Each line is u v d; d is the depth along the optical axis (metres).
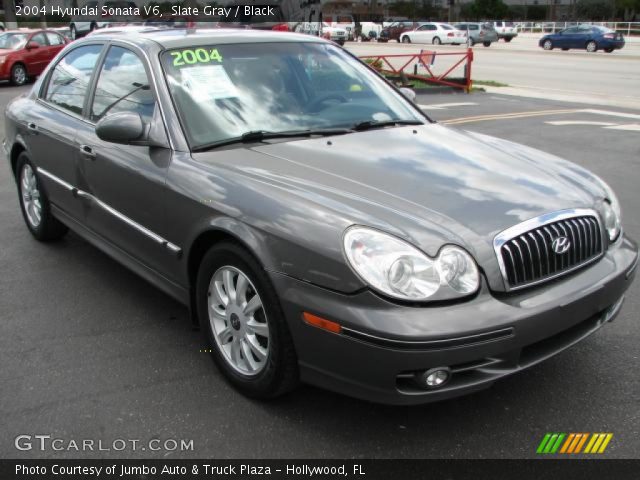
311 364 2.72
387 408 3.06
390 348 2.45
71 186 4.40
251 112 3.62
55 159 4.54
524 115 12.68
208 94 3.62
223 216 2.98
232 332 3.14
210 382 3.28
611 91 17.02
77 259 4.92
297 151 3.35
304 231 2.67
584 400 3.11
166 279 3.58
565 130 10.87
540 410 3.04
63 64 4.88
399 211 2.74
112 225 3.98
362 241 2.55
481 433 2.88
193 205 3.15
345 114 3.86
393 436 2.86
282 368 2.83
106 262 4.87
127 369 3.39
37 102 5.04
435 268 2.53
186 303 3.48
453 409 3.05
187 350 3.59
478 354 2.52
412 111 4.22
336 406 3.07
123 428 2.92
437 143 3.64
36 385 3.24
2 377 3.31
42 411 3.04
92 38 4.59
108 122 3.43
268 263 2.75
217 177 3.12
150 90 3.64
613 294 3.02
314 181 2.99
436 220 2.71
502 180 3.15
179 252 3.34
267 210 2.82
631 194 6.86
